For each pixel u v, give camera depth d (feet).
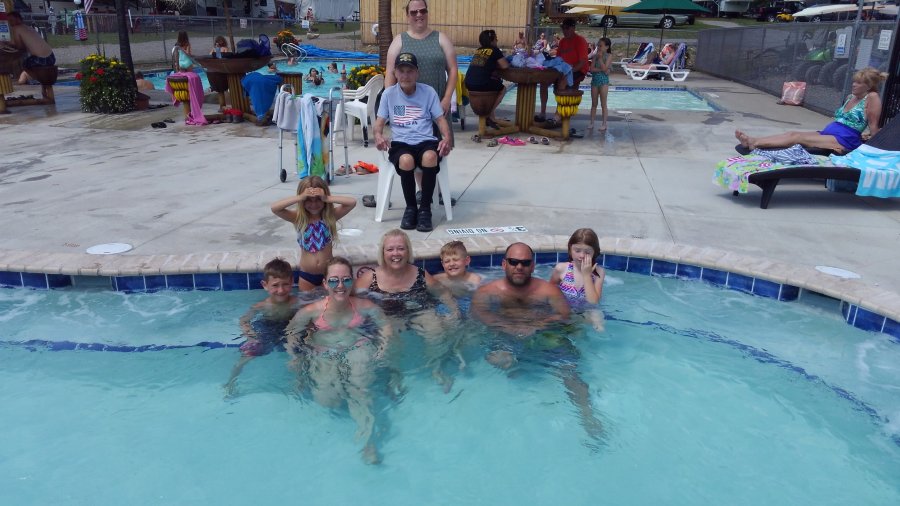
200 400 11.30
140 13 117.29
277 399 11.26
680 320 14.05
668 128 35.37
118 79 38.88
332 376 11.75
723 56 70.79
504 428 10.59
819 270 14.93
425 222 17.56
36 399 11.34
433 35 19.08
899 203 20.61
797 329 13.64
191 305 14.46
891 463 9.95
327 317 13.19
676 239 17.12
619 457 10.07
